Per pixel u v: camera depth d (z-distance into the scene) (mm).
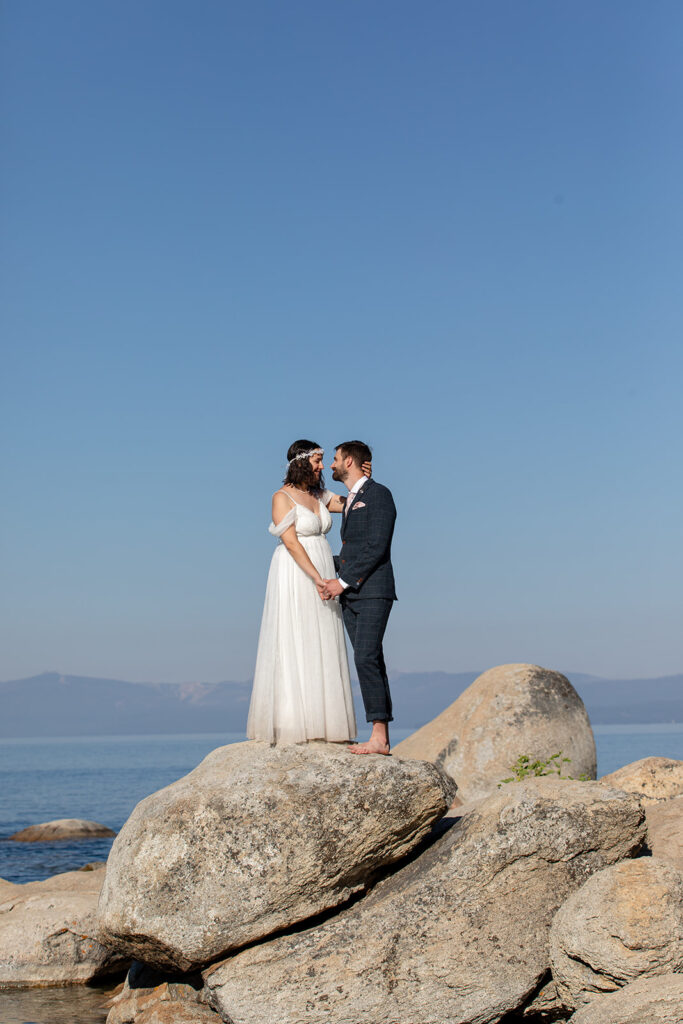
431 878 7598
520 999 7344
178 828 7848
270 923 7703
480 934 7434
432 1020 7230
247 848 7742
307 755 8211
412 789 8023
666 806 10750
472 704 15922
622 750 88625
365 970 7305
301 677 8539
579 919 7078
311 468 8797
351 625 8688
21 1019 9078
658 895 6969
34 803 46406
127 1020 8539
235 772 8141
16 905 11219
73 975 10555
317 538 8766
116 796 51750
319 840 7766
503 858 7551
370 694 8469
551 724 15312
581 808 7652
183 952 7629
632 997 6484
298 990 7312
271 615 8719
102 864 18766
